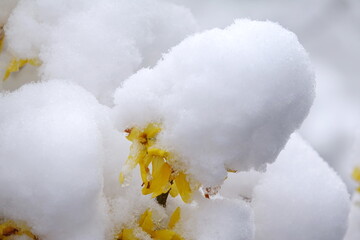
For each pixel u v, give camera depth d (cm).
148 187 48
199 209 50
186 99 46
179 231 50
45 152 47
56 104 49
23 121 48
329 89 135
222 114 46
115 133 51
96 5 54
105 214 49
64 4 54
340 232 53
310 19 149
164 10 56
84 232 48
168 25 56
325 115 128
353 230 74
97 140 48
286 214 52
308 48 146
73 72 52
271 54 46
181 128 46
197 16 134
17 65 55
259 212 53
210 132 46
